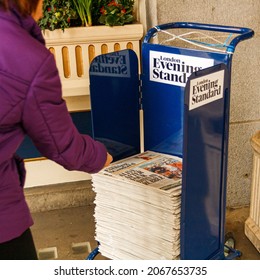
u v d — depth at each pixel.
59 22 2.56
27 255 1.42
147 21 2.70
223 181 2.14
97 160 1.52
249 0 2.54
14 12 1.25
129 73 2.24
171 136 2.29
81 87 2.67
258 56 2.66
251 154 2.88
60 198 3.06
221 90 1.95
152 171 2.16
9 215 1.33
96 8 2.71
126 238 2.19
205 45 2.33
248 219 2.69
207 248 2.17
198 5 2.52
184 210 1.94
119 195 2.13
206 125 1.91
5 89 1.19
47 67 1.23
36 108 1.25
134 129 2.37
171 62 2.15
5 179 1.30
